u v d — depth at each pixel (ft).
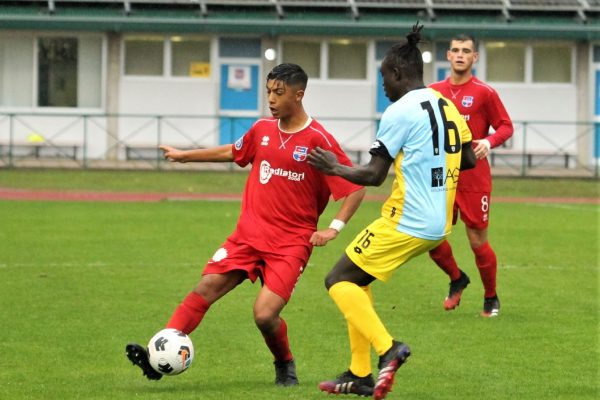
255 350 73.00
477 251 85.87
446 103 59.57
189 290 97.19
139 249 125.29
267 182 61.82
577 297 96.17
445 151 58.70
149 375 61.05
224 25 253.85
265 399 59.41
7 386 62.28
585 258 122.52
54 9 255.29
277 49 264.11
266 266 61.62
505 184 231.50
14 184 214.48
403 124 57.77
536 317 86.02
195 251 123.95
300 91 60.90
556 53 268.00
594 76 267.59
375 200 199.00
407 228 58.39
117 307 88.48
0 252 121.49
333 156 57.98
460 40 87.71
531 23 259.19
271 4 256.73
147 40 262.88
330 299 93.61
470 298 95.86
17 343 74.43
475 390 62.18
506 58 267.59
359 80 266.57
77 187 212.23
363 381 59.88
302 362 69.62
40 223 151.43
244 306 89.45
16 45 261.24
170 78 263.29
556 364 69.10
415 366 68.33
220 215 165.78
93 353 71.56
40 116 259.60
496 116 87.92
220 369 67.51
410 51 59.36
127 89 262.47
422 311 88.69
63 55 262.26
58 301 91.09
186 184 221.05
